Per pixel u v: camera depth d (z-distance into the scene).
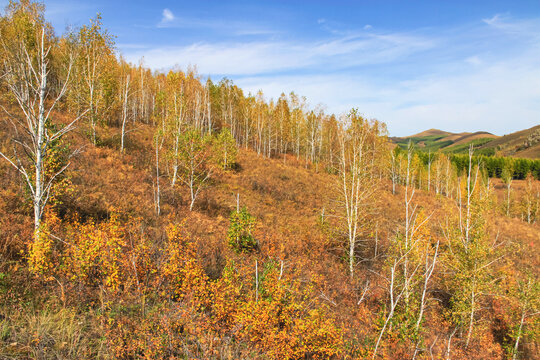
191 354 8.39
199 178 28.81
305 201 32.19
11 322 7.65
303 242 22.03
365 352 12.09
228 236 17.89
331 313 13.98
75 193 16.28
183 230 17.16
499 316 19.30
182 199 23.50
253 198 28.89
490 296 20.84
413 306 14.59
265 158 48.62
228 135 35.06
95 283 10.53
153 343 8.07
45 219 13.05
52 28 29.30
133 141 31.67
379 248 24.06
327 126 58.81
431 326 16.92
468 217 16.72
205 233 18.86
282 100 57.22
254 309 10.39
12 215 12.52
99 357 7.37
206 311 11.25
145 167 26.39
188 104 39.72
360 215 21.72
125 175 22.89
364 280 19.48
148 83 53.12
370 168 22.80
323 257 21.28
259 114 55.69
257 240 19.58
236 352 9.21
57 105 29.31
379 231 25.88
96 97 28.22
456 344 15.77
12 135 19.27
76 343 7.45
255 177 34.91
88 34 27.45
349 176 22.19
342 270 20.38
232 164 36.06
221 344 9.50
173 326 9.30
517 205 55.19
